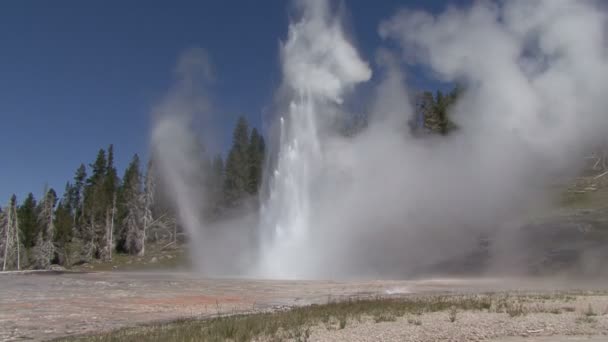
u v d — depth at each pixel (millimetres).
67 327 14336
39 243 66188
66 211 76062
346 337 11703
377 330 12359
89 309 17812
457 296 19594
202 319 15242
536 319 13180
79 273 46156
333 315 14781
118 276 38344
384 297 20188
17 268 65188
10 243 66688
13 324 14742
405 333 12023
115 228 73812
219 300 20453
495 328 12336
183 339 11508
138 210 71438
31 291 23953
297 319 14047
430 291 23125
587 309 14539
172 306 18750
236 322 13672
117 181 79375
